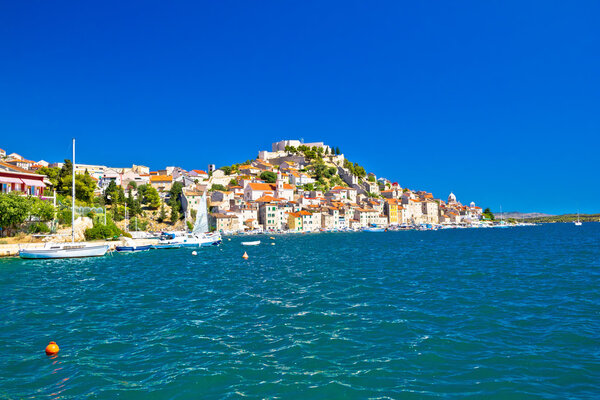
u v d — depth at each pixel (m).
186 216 175.62
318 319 27.14
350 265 58.09
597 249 78.31
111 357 20.39
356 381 17.34
